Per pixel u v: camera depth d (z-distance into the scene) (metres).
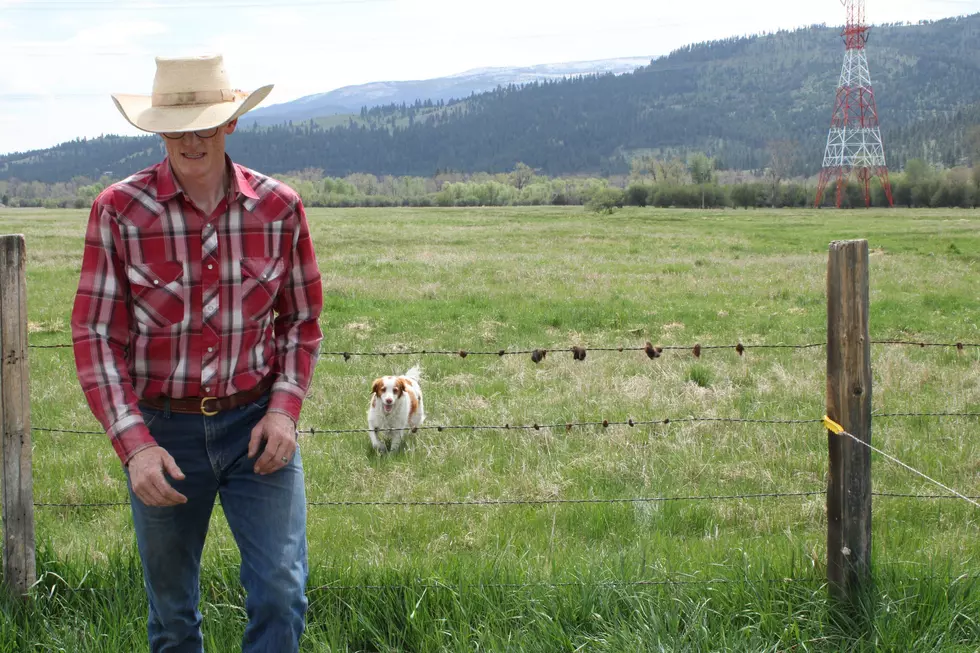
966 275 22.66
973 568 4.34
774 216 81.38
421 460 7.83
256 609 2.99
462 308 17.45
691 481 7.16
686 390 10.06
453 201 170.50
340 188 181.00
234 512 3.04
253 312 2.98
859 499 3.86
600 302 18.17
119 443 2.76
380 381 8.20
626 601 3.94
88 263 2.85
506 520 6.18
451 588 4.02
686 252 32.53
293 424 2.98
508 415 9.18
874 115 135.88
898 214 84.56
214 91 2.93
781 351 12.50
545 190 175.00
